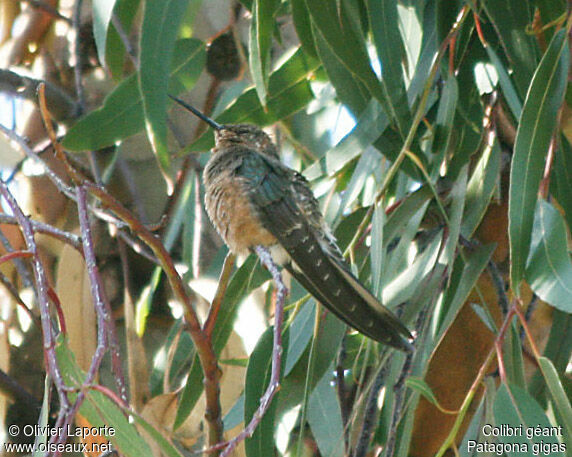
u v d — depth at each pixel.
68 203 9.81
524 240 5.98
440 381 7.77
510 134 8.07
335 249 6.88
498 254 7.97
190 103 9.59
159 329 9.33
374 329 6.03
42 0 10.53
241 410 7.29
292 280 7.70
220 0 9.58
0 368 8.73
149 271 9.47
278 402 6.66
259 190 6.84
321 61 7.34
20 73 10.26
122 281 9.46
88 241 5.10
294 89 8.23
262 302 8.24
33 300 9.46
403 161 7.29
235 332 8.04
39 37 10.38
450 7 7.57
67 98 9.77
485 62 7.74
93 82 9.98
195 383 6.86
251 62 6.84
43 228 5.76
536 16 7.53
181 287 5.53
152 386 8.61
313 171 7.71
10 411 8.84
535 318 7.89
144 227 5.34
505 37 7.03
